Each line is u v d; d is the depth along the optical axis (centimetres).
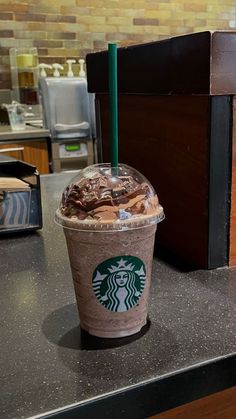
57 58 366
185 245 87
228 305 69
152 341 59
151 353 57
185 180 85
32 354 58
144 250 59
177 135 85
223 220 81
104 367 54
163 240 94
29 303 72
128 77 98
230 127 77
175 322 64
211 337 60
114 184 58
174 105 85
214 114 76
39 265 88
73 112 326
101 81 117
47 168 323
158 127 91
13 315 68
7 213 103
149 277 61
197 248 83
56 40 363
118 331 60
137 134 100
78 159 332
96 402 49
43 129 321
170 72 82
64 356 57
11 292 76
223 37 72
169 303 70
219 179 79
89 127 330
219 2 403
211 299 71
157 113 91
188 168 83
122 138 107
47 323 65
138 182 60
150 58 88
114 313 59
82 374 53
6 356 57
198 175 81
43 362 56
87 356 57
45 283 79
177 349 57
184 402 55
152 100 92
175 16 393
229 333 61
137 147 100
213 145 77
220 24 409
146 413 52
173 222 90
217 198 79
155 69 87
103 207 56
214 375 56
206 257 81
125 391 50
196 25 400
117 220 56
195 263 85
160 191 93
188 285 76
